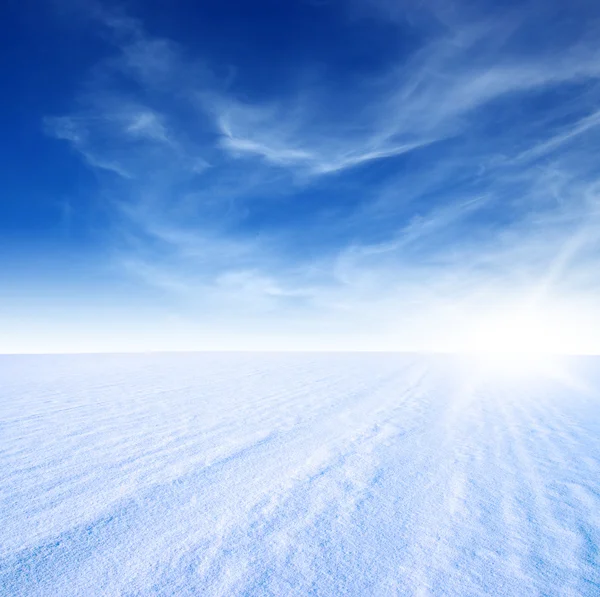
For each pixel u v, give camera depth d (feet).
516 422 17.26
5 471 10.36
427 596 5.57
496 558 6.58
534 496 9.18
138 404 20.52
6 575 5.88
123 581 5.78
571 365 53.11
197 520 7.77
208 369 41.45
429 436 14.70
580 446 13.44
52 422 16.15
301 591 5.61
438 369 44.19
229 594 5.51
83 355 70.79
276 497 8.96
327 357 65.26
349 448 13.00
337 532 7.36
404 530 7.49
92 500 8.65
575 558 6.61
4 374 34.78
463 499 8.97
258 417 17.78
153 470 10.64
